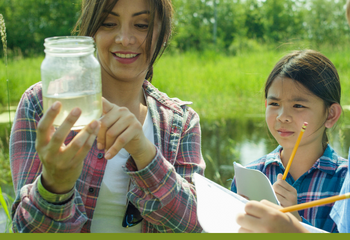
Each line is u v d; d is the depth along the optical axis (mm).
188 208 1367
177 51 13336
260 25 21000
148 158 1269
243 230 1052
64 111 972
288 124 1628
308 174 1672
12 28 18109
